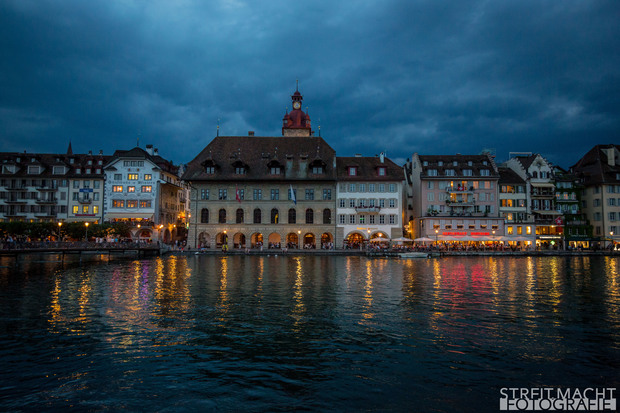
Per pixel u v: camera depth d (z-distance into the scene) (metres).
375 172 84.62
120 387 13.01
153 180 89.06
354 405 11.90
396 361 15.25
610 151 93.06
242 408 11.71
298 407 11.77
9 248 48.53
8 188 88.31
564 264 56.50
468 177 86.44
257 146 88.69
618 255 75.75
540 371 14.39
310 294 28.84
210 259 64.44
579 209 90.94
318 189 83.50
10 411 11.44
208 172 83.75
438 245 80.31
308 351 16.33
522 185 88.94
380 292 29.75
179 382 13.38
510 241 86.19
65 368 14.52
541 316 22.12
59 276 39.75
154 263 56.28
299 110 109.44
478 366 14.80
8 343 17.19
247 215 82.88
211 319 21.34
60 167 89.94
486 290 30.86
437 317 21.83
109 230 77.75
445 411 11.59
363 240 82.94
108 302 25.83
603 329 19.50
